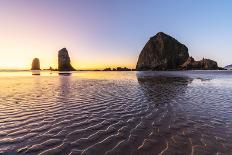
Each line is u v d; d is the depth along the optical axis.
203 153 5.83
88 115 10.16
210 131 7.71
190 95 17.12
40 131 7.59
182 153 5.82
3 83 31.05
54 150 5.92
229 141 6.72
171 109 11.59
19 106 12.34
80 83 30.75
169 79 40.16
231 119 9.38
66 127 8.13
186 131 7.71
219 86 25.05
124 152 5.86
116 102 13.86
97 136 7.14
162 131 7.71
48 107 12.07
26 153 5.70
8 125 8.32
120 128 8.06
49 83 30.91
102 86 25.56
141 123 8.78
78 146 6.24
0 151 5.82
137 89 21.88
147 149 6.07
